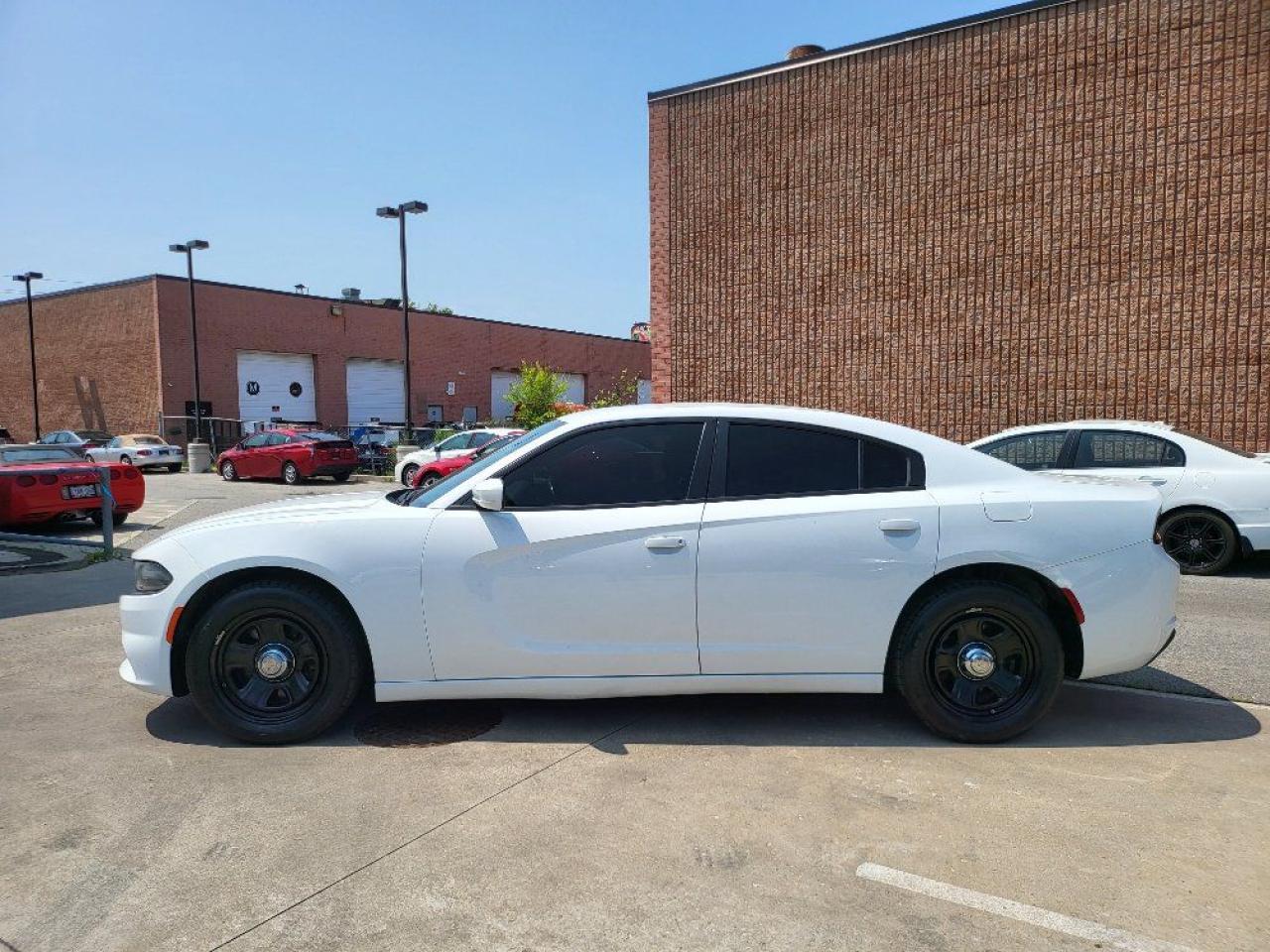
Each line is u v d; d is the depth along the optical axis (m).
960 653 3.97
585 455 4.17
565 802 3.39
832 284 15.21
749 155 15.92
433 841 3.09
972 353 14.02
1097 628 3.94
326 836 3.13
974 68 13.80
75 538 11.70
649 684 4.02
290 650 4.03
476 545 3.97
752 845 3.05
